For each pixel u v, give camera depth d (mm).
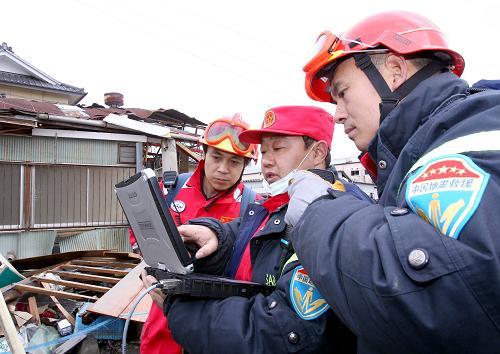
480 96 786
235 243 1652
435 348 640
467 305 602
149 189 1166
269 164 1727
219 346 1034
